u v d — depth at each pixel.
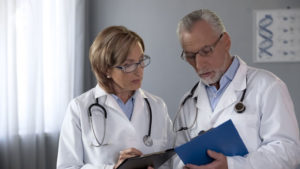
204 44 1.41
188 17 1.46
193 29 1.42
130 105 1.60
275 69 3.14
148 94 1.70
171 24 3.28
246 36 3.17
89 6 3.38
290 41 3.10
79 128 1.52
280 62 3.13
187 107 1.67
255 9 3.15
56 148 2.92
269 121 1.41
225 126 1.29
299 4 3.09
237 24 3.18
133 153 1.39
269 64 3.15
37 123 2.73
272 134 1.38
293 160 1.34
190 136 1.62
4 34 2.41
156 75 3.31
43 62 2.86
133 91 1.62
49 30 2.89
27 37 2.63
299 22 3.09
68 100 2.99
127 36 1.45
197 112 1.61
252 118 1.45
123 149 1.50
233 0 3.18
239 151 1.35
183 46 1.46
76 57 3.15
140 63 1.46
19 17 2.60
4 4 2.40
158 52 3.31
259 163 1.31
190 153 1.29
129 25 3.35
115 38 1.45
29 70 2.64
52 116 2.91
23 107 2.64
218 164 1.28
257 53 3.15
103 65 1.48
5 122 2.44
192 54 1.45
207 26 1.42
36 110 2.71
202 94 1.62
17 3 2.58
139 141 1.54
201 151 1.31
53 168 2.90
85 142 1.50
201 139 1.29
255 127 1.44
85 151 1.52
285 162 1.32
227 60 1.54
